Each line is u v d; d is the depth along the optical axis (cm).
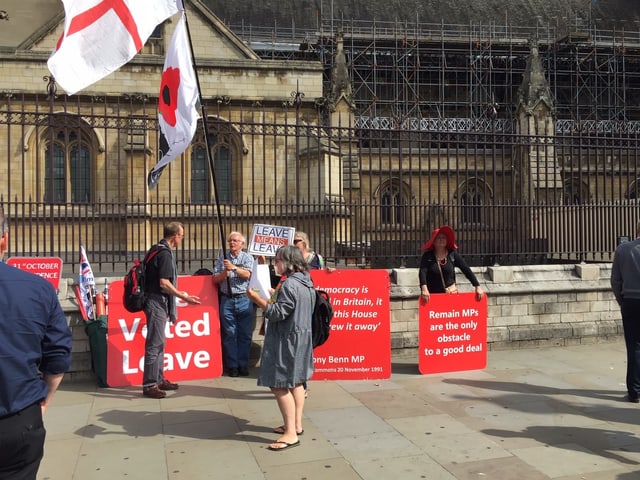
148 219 2364
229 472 505
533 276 1061
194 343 831
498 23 4400
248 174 2686
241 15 3969
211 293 845
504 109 4103
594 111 4009
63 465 523
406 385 793
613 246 1235
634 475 498
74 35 680
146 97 2583
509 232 1193
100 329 816
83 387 797
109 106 2580
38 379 320
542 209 1212
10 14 3378
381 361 825
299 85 2792
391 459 532
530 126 3397
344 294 827
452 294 869
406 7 4378
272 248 876
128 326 807
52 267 870
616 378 832
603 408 690
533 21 4481
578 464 521
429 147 1159
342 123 2941
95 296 858
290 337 557
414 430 611
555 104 3925
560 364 916
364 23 4119
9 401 301
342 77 3014
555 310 1058
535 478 492
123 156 2569
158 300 743
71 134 2559
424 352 854
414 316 991
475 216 1181
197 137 2630
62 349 330
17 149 2483
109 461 531
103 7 695
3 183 2472
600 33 4478
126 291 741
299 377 558
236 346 852
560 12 4625
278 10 4081
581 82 4228
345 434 598
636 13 4747
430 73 4091
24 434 304
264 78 2762
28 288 314
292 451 552
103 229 2344
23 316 308
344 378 822
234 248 870
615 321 1098
